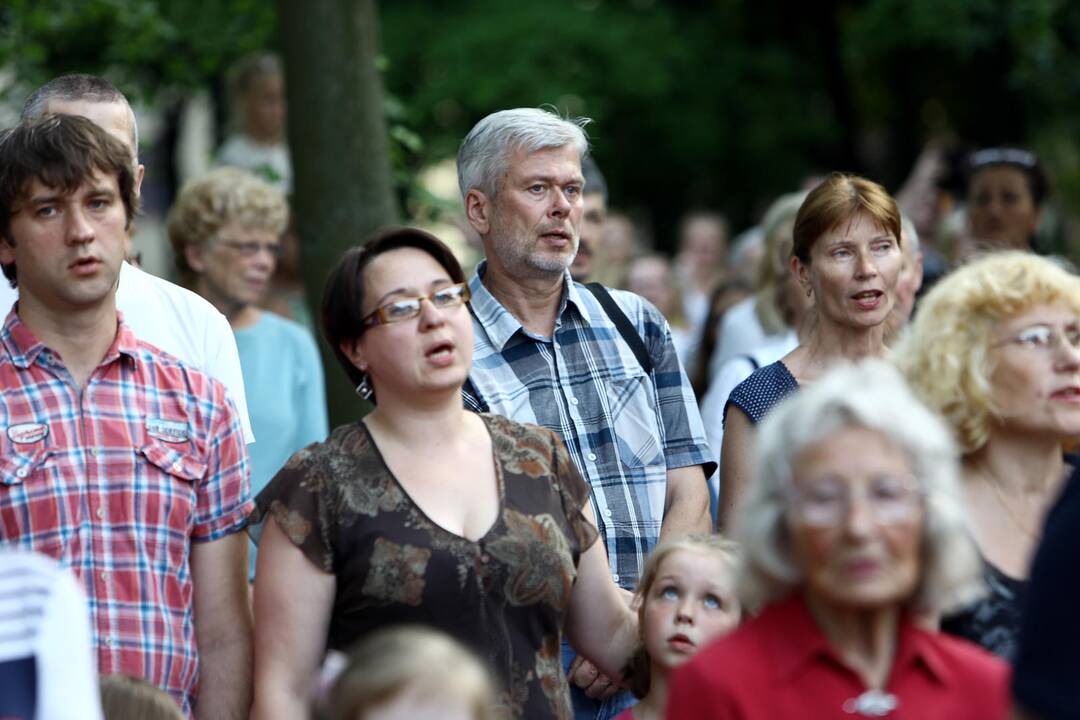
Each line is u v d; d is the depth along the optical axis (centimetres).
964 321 968
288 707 941
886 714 754
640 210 4134
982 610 925
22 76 2083
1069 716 694
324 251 1697
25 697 722
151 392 1009
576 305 1216
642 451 1192
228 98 2425
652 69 3709
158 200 3506
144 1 2136
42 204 971
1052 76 3328
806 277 1268
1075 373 950
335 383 1694
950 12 3400
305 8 1692
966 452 967
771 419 791
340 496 958
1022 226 1881
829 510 754
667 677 1016
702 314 2905
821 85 3994
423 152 2464
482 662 933
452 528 950
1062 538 714
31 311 1001
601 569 1018
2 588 726
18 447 971
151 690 881
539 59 3522
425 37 3534
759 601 788
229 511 1020
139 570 973
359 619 945
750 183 4038
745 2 3975
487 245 1214
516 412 1173
